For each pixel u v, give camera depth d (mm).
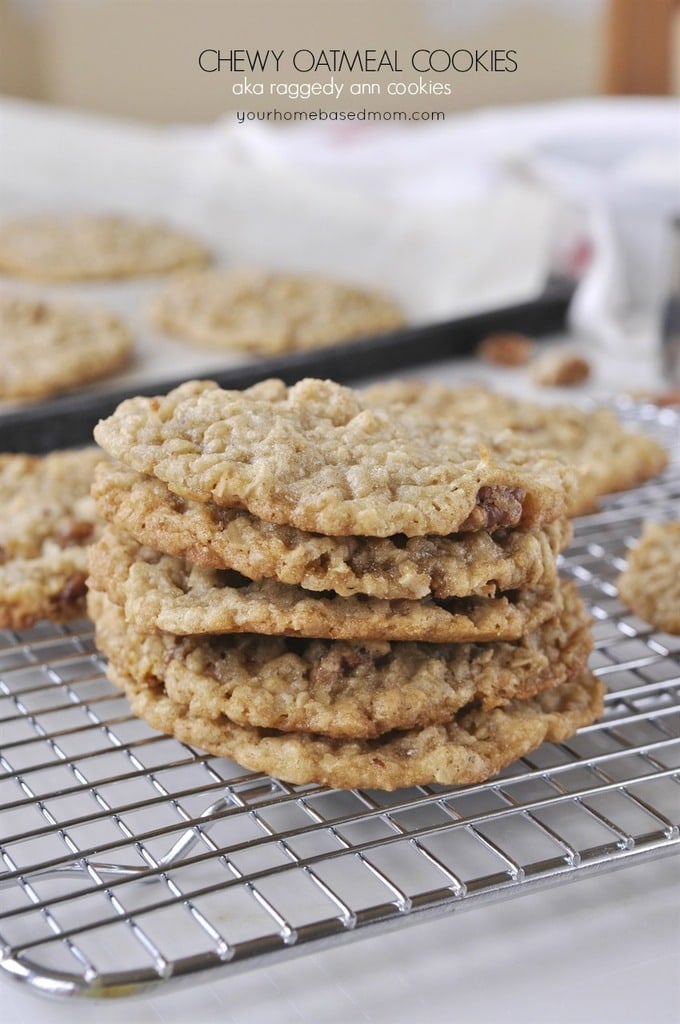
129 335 707
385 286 834
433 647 426
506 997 387
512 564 419
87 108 1282
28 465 509
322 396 439
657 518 531
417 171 892
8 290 778
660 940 398
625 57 1006
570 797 406
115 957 390
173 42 1248
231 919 399
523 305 735
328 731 410
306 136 936
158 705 420
